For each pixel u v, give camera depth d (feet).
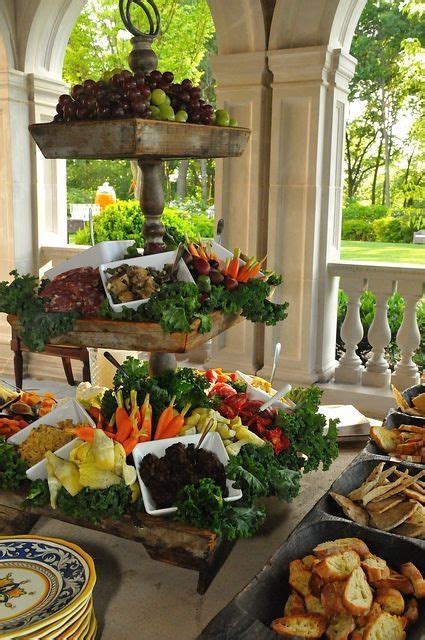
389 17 35.60
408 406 8.70
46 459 5.98
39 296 6.02
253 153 15.55
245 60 15.14
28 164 18.86
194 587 5.55
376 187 37.29
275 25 14.71
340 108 15.58
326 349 16.31
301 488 7.31
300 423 7.01
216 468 5.86
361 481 6.46
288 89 14.87
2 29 17.54
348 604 4.46
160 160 6.75
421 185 36.42
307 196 15.19
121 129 5.36
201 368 16.96
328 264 15.84
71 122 5.57
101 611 5.17
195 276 6.38
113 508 5.49
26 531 6.22
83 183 44.88
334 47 14.78
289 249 15.55
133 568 5.81
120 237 24.13
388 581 4.80
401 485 5.96
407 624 4.60
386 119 36.52
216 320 6.33
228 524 5.40
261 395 7.68
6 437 7.02
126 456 5.95
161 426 6.23
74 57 41.14
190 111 6.29
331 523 5.36
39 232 19.29
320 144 15.02
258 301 6.66
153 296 5.78
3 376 19.56
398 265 15.51
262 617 4.63
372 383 15.93
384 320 15.78
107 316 5.75
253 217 15.83
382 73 36.14
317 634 4.37
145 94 5.64
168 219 25.44
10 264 18.83
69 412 6.82
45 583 4.60
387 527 5.53
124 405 6.62
